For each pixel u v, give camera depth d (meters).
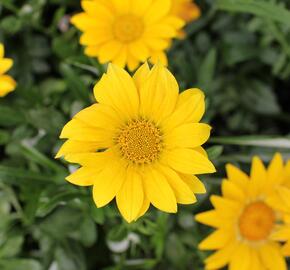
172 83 0.32
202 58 0.50
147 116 0.33
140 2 0.40
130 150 0.33
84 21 0.40
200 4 0.50
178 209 0.42
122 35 0.41
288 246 0.36
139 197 0.32
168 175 0.32
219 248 0.37
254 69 0.52
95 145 0.32
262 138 0.43
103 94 0.32
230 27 0.51
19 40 0.49
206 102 0.41
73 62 0.43
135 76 0.32
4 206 0.44
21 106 0.44
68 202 0.41
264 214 0.38
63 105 0.45
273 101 0.51
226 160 0.44
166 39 0.41
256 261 0.38
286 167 0.37
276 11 0.43
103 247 0.46
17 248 0.44
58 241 0.44
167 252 0.43
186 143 0.32
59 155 0.32
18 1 0.49
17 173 0.40
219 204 0.36
